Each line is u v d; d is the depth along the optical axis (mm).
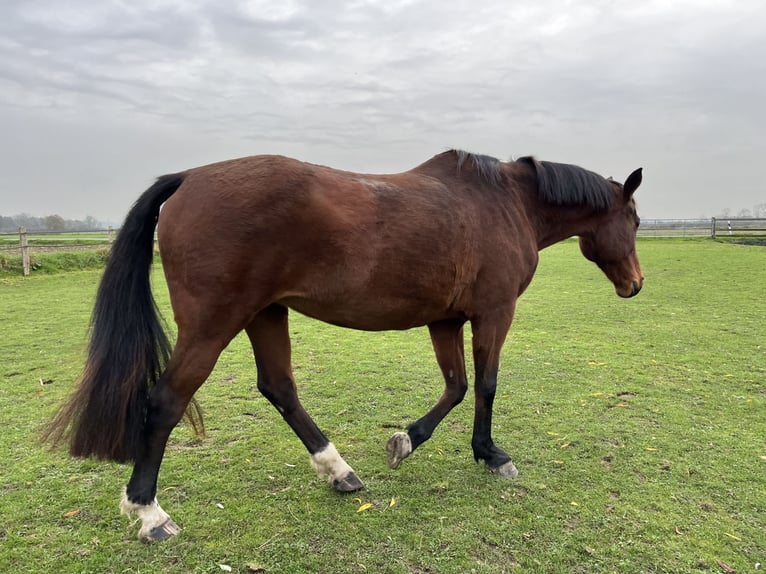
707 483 2879
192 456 3250
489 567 2197
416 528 2479
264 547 2330
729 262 14922
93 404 2246
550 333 6836
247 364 5477
